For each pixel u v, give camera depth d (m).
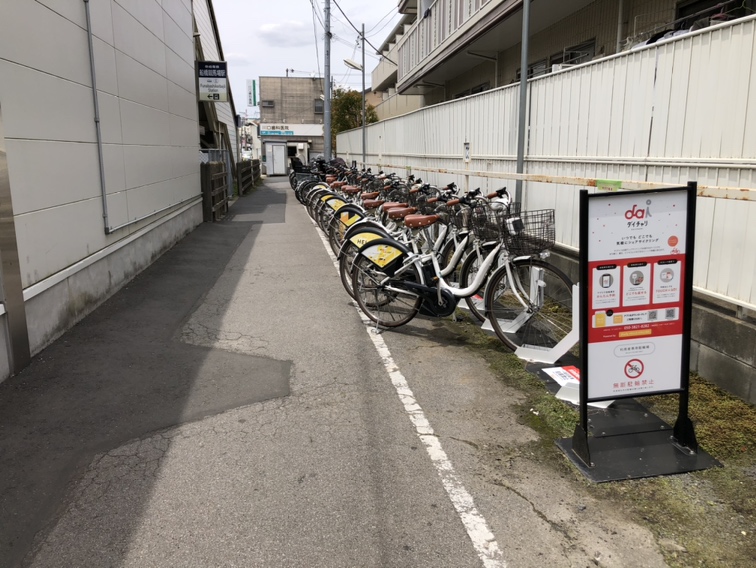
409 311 5.33
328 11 21.83
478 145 7.95
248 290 6.77
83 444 3.25
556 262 5.74
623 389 3.13
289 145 52.66
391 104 29.88
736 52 3.64
